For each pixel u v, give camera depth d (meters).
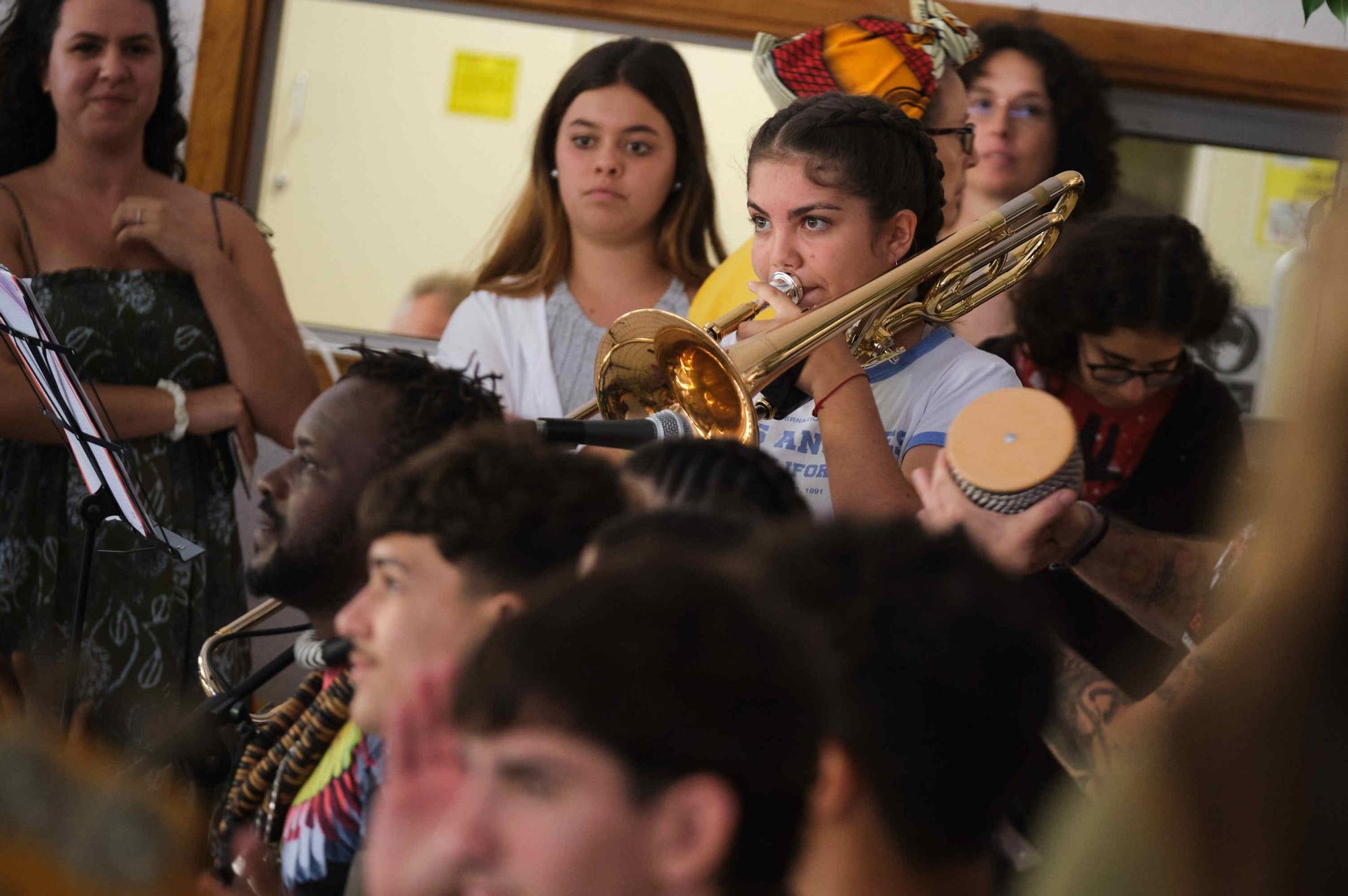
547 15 10.99
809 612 2.64
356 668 3.43
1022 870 3.43
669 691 1.72
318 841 4.10
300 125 11.05
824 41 8.29
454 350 9.46
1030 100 10.29
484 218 11.21
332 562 4.70
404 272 11.21
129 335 8.56
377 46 11.02
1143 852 2.03
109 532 8.26
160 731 5.45
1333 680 1.82
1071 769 3.90
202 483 8.74
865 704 2.58
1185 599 4.55
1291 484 1.87
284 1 10.95
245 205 11.00
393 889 1.81
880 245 6.02
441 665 1.98
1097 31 11.13
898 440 6.04
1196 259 8.10
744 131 10.88
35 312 6.33
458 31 11.06
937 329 6.26
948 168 8.35
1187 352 8.36
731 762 1.72
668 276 9.58
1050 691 2.77
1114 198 10.75
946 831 2.61
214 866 4.19
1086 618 6.88
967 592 2.72
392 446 4.69
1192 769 1.95
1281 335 1.95
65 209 8.84
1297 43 11.24
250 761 4.74
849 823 2.59
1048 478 3.76
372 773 4.03
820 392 5.60
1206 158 11.42
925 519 3.93
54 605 8.23
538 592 1.95
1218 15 11.22
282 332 8.95
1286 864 1.84
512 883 1.74
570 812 1.72
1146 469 8.32
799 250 5.96
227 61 10.74
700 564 1.91
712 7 10.80
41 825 1.62
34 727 1.69
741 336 5.75
